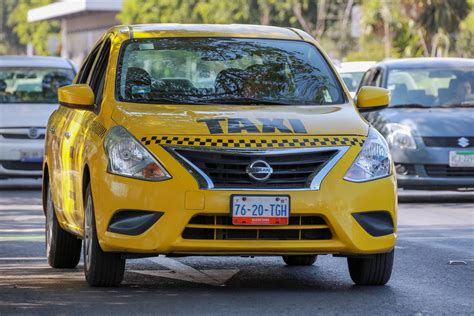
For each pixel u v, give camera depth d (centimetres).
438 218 3456
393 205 1983
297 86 2184
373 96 2206
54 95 4572
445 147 3819
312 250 1928
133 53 2209
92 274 2009
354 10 13538
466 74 4128
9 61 4675
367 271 2053
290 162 1919
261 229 1914
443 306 1866
